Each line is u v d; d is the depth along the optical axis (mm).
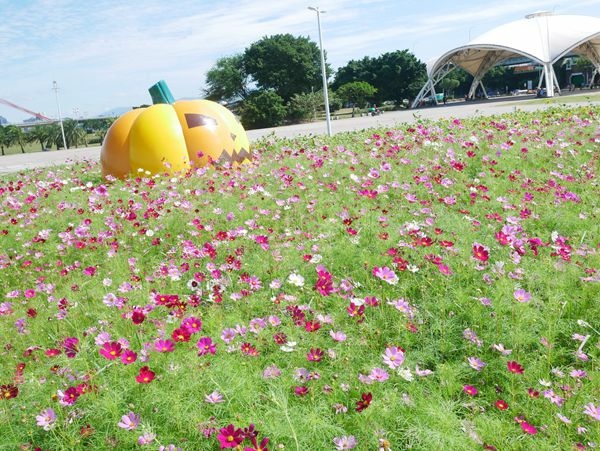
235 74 63844
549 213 5688
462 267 4375
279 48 61000
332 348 3326
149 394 2797
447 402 2805
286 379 3039
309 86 63500
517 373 2904
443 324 3625
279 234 5902
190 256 5230
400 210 6230
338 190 7590
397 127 16844
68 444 2625
